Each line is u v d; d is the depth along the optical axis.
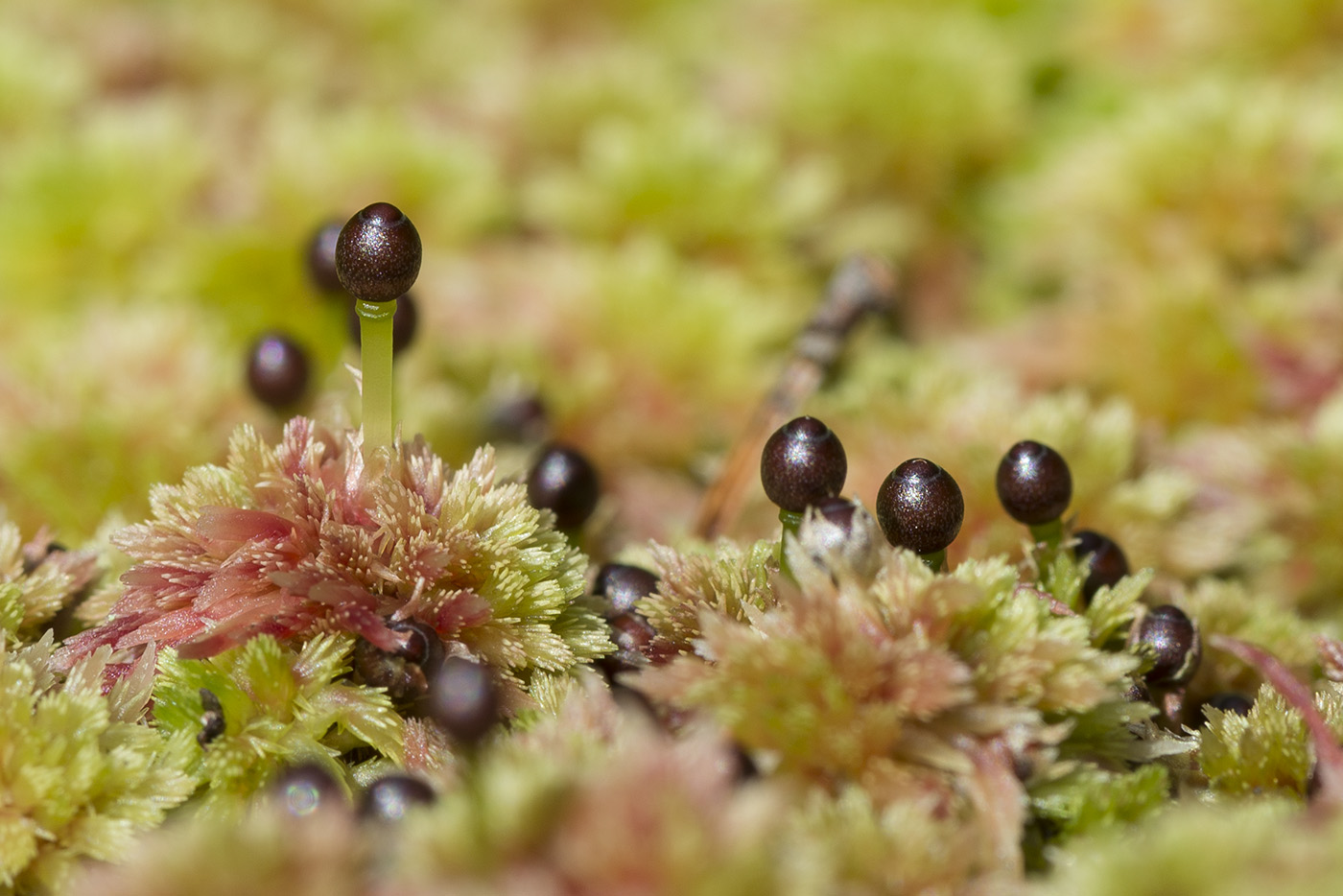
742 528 0.12
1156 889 0.09
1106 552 0.11
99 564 0.11
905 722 0.10
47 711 0.10
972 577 0.10
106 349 0.12
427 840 0.09
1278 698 0.10
